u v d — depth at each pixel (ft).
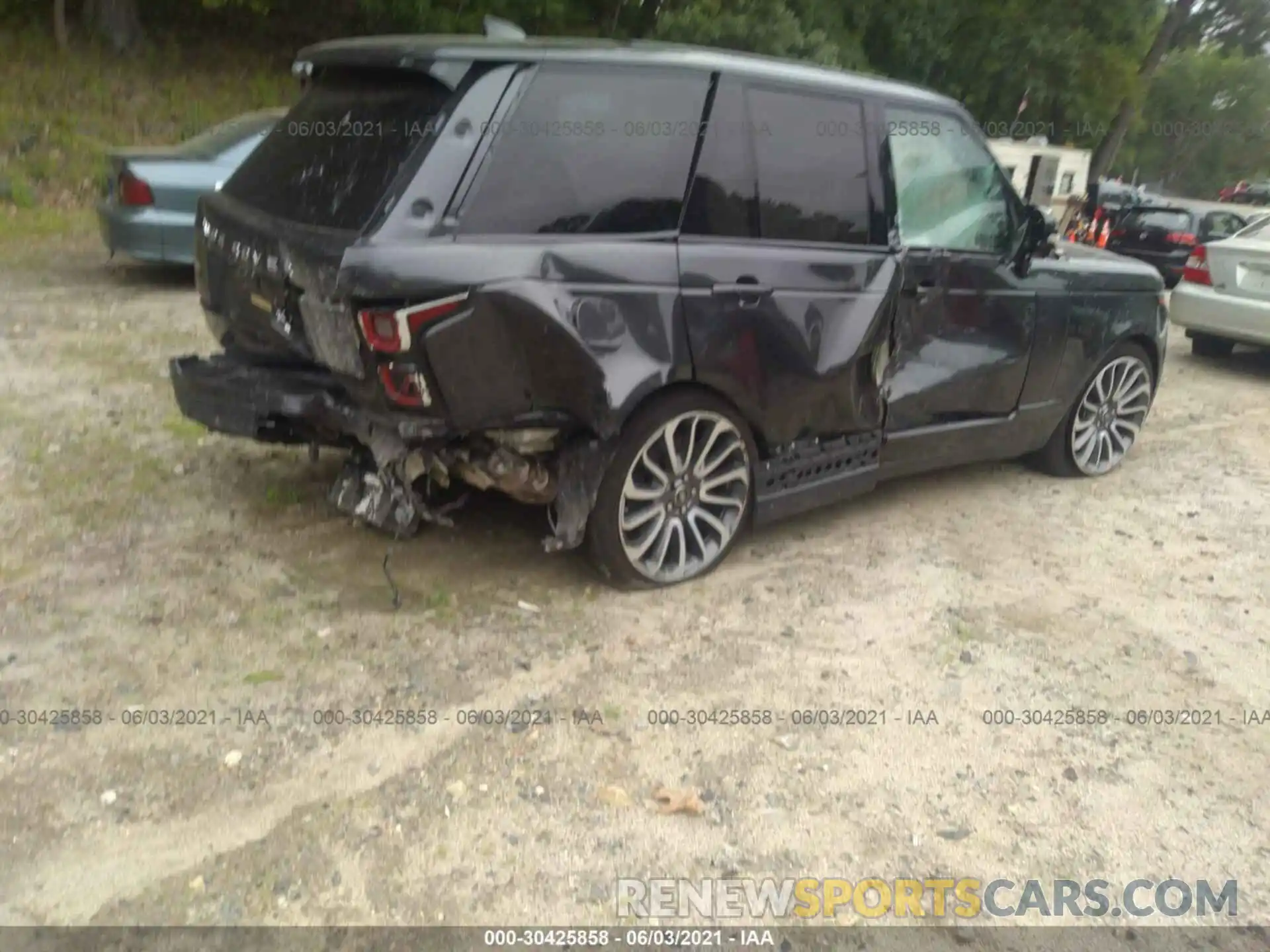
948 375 15.92
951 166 15.72
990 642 13.17
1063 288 17.33
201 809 9.30
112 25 49.39
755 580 14.30
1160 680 12.60
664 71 12.60
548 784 9.96
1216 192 188.75
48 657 11.23
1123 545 16.48
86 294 26.63
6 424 17.35
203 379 13.07
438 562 13.94
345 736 10.40
